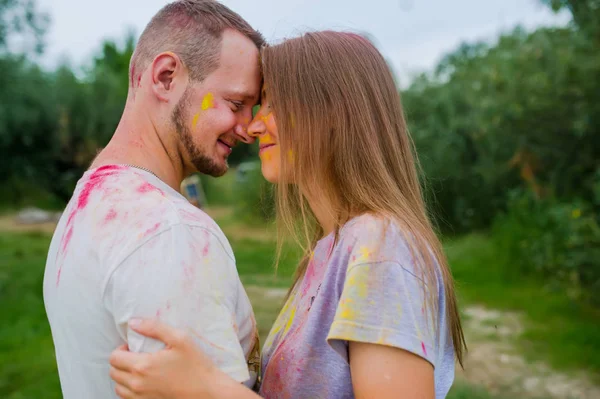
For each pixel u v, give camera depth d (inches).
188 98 52.9
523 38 344.8
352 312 41.9
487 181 394.0
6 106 631.8
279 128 52.6
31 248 393.1
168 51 52.7
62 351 47.9
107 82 738.2
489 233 378.3
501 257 282.7
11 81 466.0
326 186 51.1
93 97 715.4
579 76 264.4
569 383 162.6
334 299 46.3
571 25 279.6
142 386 39.0
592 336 192.9
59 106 687.7
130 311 40.9
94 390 45.8
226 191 661.9
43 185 702.5
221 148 55.8
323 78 50.9
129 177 48.3
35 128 682.2
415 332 41.4
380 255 43.2
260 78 55.8
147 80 53.3
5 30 360.5
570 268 241.8
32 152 699.4
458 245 344.2
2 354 184.7
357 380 41.9
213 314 42.5
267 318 217.9
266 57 53.3
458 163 418.6
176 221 43.4
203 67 52.8
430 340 42.9
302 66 51.6
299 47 52.5
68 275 45.7
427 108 474.0
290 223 54.4
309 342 46.6
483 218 412.2
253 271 305.4
